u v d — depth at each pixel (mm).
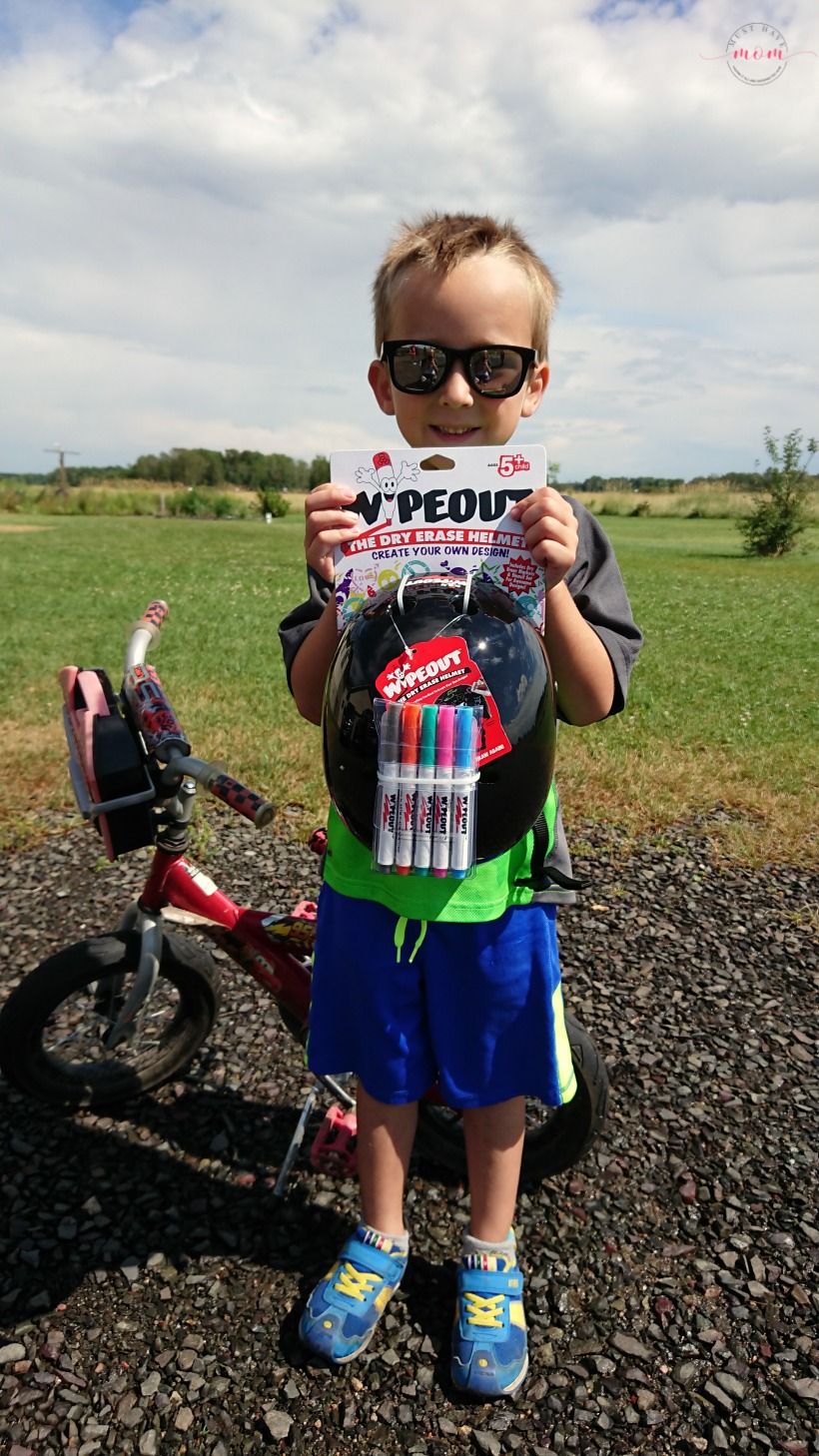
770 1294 1668
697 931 2975
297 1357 1533
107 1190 1881
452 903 1342
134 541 20359
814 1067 2324
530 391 1562
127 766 1515
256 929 1864
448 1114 1956
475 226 1431
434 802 1115
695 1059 2336
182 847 1812
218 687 5602
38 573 12172
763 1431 1426
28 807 3785
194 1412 1438
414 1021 1466
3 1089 2164
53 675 5773
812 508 21688
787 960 2826
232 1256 1732
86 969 1918
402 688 1148
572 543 1199
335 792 1273
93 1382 1481
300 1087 2205
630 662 1494
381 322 1538
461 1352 1488
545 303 1512
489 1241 1593
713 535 30062
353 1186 1916
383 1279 1569
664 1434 1421
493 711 1152
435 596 1197
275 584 11797
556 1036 1485
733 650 7793
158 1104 2135
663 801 3996
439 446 1311
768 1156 2010
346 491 1243
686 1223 1823
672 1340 1577
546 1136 1857
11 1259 1703
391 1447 1396
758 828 3807
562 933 2932
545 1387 1492
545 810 1453
